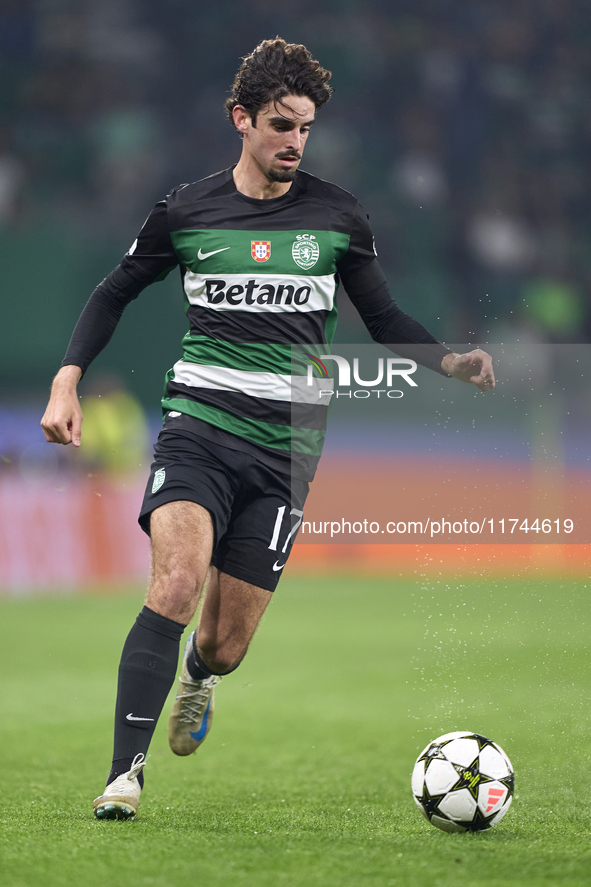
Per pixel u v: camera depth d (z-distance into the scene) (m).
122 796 11.14
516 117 89.12
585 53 93.25
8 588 47.09
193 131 82.94
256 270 12.51
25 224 73.31
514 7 92.69
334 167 80.81
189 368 12.70
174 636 11.53
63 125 82.62
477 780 10.75
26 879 8.34
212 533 11.89
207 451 12.26
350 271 13.27
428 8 91.44
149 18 87.12
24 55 84.56
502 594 44.75
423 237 81.44
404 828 11.21
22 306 66.19
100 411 53.34
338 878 8.42
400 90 87.00
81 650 31.94
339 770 16.62
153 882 8.23
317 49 86.00
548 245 85.31
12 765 16.75
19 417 60.00
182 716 14.05
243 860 9.07
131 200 78.44
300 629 37.62
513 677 25.52
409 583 53.38
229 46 86.31
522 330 79.62
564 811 12.35
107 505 51.22
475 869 8.78
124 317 63.22
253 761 17.53
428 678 27.16
